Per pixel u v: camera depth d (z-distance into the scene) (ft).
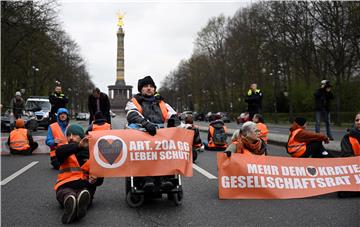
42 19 122.42
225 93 245.04
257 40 172.24
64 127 37.22
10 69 148.87
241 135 26.37
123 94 422.41
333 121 153.79
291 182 25.13
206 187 28.45
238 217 20.65
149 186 21.52
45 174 34.68
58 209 22.48
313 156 31.22
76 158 22.03
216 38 241.14
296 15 129.29
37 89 203.62
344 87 163.53
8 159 45.34
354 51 118.62
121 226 19.26
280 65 171.63
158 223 19.71
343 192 25.14
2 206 23.17
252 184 24.81
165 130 22.66
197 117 276.62
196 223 19.69
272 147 57.88
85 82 333.62
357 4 103.04
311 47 130.62
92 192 22.50
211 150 54.03
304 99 184.65
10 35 121.70
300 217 20.62
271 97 210.59
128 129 22.65
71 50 247.91
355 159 26.16
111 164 21.76
